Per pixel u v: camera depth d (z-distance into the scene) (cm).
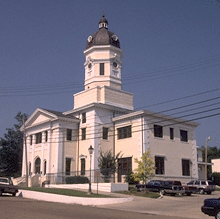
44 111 4597
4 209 1745
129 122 4216
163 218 1680
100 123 4341
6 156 6147
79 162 4388
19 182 4272
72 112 4653
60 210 1844
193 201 2736
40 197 2831
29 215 1539
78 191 3038
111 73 4838
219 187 4856
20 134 6475
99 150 4225
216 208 1622
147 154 3325
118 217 1628
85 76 4988
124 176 3922
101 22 5169
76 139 4494
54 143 4366
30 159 4838
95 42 4972
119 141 4338
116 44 5034
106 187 3203
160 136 4181
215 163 6638
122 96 4838
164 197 3000
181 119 4466
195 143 4628
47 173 4181
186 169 4422
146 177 3234
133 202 2595
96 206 2352
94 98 4619
